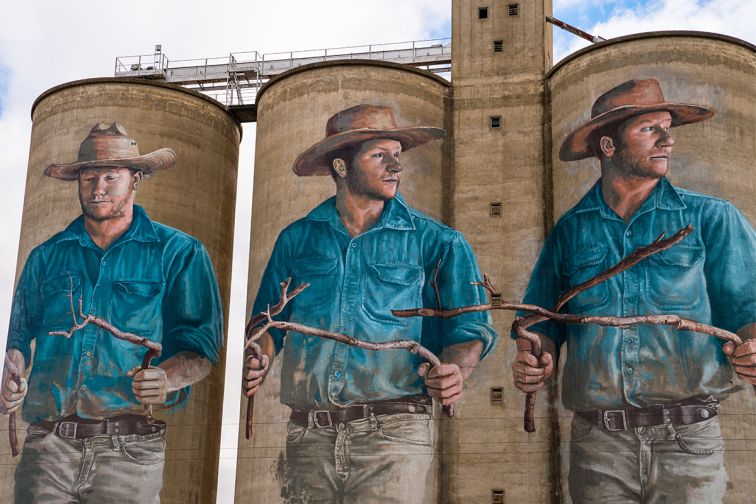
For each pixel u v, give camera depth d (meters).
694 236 46.81
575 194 49.09
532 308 48.94
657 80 48.75
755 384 45.53
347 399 47.19
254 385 48.88
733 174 47.88
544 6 54.38
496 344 48.78
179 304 52.91
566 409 47.00
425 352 48.19
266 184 51.72
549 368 47.97
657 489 44.62
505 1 54.47
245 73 61.28
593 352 46.66
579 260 48.03
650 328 46.06
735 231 47.09
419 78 52.06
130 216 53.22
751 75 49.66
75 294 51.75
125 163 53.78
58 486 50.06
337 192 49.97
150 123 54.78
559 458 47.09
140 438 50.81
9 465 50.97
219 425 54.41
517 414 47.88
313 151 50.78
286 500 46.81
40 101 56.09
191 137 55.62
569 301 47.97
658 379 45.53
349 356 47.59
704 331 45.84
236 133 58.34
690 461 44.62
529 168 51.41
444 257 49.88
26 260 53.22
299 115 51.53
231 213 57.22
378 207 49.53
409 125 51.09
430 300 49.00
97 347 51.16
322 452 46.84
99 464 50.12
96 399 50.69
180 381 52.12
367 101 51.00
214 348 53.81
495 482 47.47
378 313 48.09
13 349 52.28
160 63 62.66
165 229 53.62
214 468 53.97
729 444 44.75
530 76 52.88
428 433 47.44
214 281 54.66
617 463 45.34
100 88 54.84
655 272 46.56
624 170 48.12
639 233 47.19
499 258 50.22
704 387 45.31
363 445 46.75
